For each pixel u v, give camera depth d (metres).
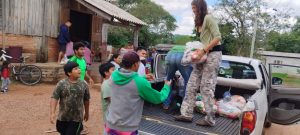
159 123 4.88
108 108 4.21
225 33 38.31
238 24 39.53
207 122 4.80
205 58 4.80
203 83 4.87
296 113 6.64
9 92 10.69
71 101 4.86
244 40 38.59
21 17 13.31
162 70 7.98
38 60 14.20
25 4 13.44
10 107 8.77
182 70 5.46
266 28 39.81
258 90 5.68
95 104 9.99
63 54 14.36
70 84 4.87
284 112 6.67
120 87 3.70
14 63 12.71
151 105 5.30
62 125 5.01
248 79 6.09
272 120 6.79
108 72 4.92
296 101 6.88
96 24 19.36
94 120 8.21
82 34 18.94
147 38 51.38
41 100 9.84
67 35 14.27
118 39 36.06
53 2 14.82
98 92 12.00
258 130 4.71
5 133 6.73
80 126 5.05
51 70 12.81
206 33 4.90
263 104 5.46
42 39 14.34
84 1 14.73
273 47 57.72
